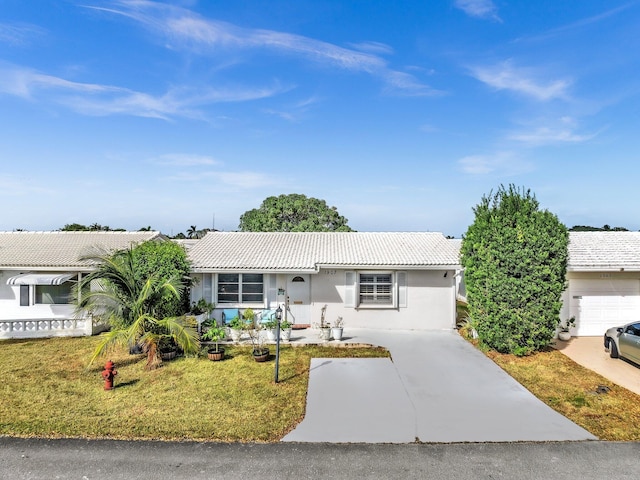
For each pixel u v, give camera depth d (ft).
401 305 59.00
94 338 55.31
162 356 44.21
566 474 23.32
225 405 32.71
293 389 36.22
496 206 49.55
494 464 24.36
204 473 23.32
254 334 52.01
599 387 36.60
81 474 23.12
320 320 58.85
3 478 22.68
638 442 26.99
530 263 44.50
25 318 61.98
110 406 32.35
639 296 54.13
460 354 46.91
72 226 124.77
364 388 36.70
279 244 66.44
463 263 52.26
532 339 45.21
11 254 64.13
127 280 43.75
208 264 56.95
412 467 24.07
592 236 62.34
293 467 24.00
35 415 30.60
